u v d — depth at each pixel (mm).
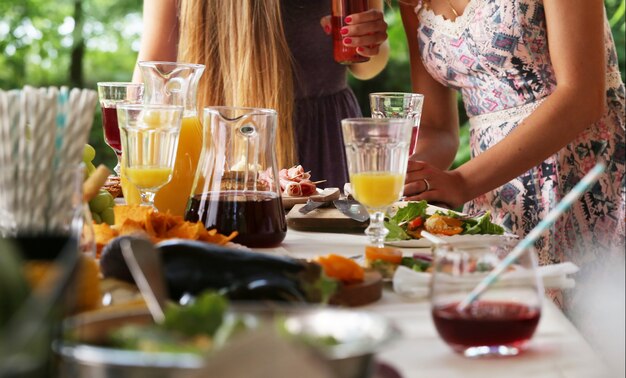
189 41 2887
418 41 2832
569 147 2584
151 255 1021
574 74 2418
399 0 2826
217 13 2875
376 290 1302
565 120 2398
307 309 908
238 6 2854
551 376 1012
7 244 876
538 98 2584
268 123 1745
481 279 1080
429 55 2791
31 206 1191
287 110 2941
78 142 1238
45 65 7926
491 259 1091
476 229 1826
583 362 1056
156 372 792
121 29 8016
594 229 2600
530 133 2383
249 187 1730
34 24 7895
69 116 1228
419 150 2791
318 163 3201
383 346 827
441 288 1084
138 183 1752
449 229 1805
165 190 1941
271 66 2896
